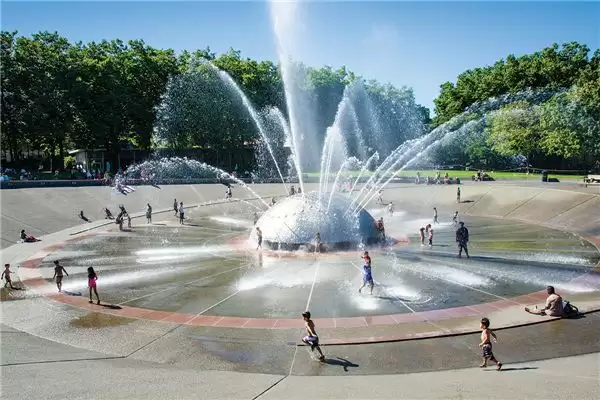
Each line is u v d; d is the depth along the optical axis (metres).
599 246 30.20
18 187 51.47
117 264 27.34
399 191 56.03
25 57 63.69
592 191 43.44
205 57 84.12
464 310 18.33
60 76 65.12
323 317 17.84
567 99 65.00
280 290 21.28
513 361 13.95
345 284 21.92
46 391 12.27
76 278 24.48
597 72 68.38
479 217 44.28
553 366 13.55
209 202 55.16
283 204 31.00
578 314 17.58
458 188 49.84
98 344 15.92
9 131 68.06
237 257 27.91
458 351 14.74
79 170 69.44
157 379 13.10
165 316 18.45
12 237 36.06
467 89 93.44
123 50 77.88
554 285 21.59
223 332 16.69
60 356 14.90
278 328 16.91
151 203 53.19
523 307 18.55
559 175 70.88
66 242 34.78
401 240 32.34
